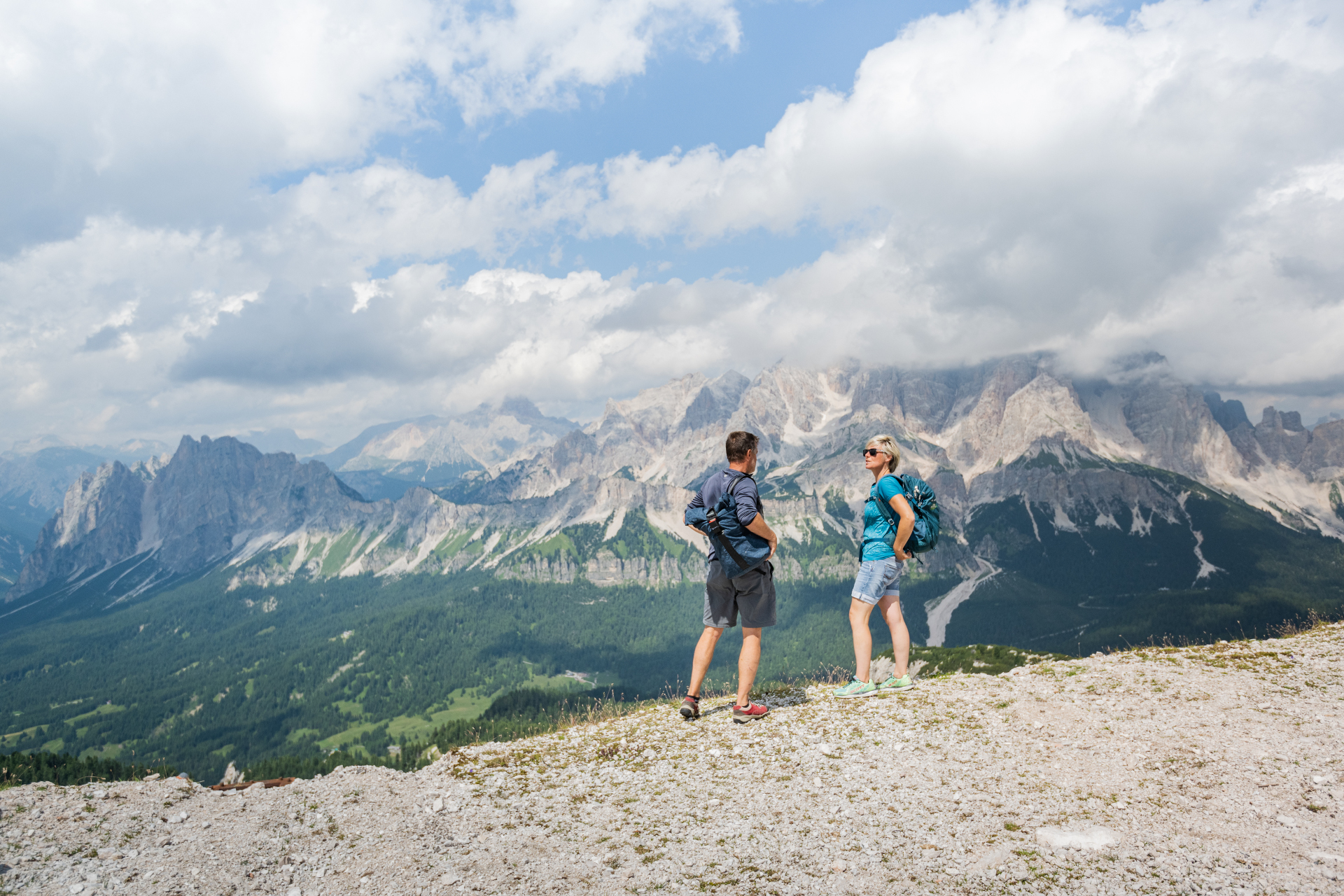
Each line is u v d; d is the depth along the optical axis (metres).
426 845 7.15
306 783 9.23
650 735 10.91
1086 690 11.30
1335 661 11.93
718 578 11.38
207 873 6.46
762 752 9.73
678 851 6.81
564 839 7.26
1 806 7.92
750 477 11.20
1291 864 5.75
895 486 12.17
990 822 7.05
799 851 6.64
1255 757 8.17
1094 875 5.80
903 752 9.29
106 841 7.15
